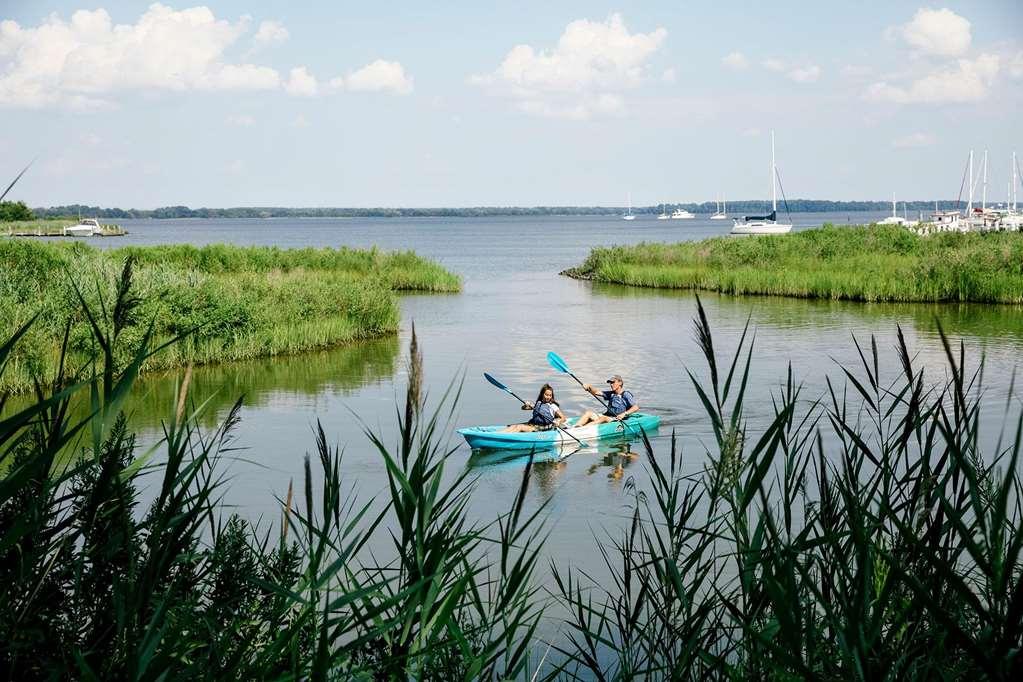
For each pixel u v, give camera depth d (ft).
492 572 26.02
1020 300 111.55
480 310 112.68
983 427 44.34
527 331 91.56
